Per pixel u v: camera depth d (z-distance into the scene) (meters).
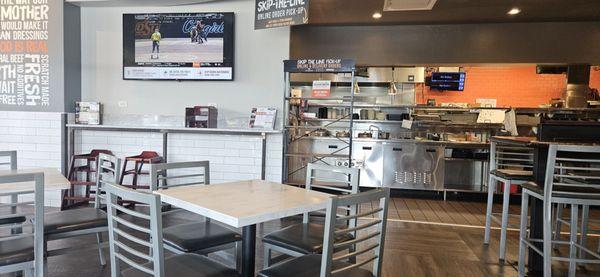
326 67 4.55
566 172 3.06
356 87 7.59
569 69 6.20
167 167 2.53
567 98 6.27
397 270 3.10
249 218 1.67
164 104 5.15
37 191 1.97
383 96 7.75
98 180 2.89
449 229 4.30
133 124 5.17
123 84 5.18
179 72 5.03
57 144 4.96
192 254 1.99
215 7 5.00
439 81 7.99
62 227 2.41
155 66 5.05
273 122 4.84
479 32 5.94
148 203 1.57
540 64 6.00
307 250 2.16
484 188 6.01
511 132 6.23
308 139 6.32
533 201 3.00
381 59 6.13
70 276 2.82
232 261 2.52
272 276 1.75
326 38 6.18
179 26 5.00
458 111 6.71
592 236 4.05
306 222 2.61
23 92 5.00
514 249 3.63
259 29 4.65
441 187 6.02
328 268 1.54
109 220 1.81
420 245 3.72
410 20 5.74
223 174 5.05
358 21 5.82
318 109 6.90
